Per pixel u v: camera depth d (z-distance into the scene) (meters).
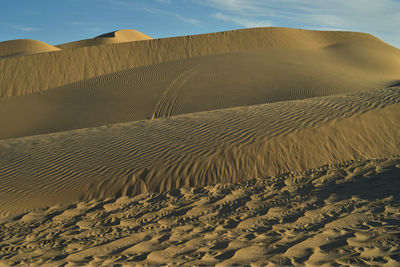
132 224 5.31
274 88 20.77
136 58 30.86
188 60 29.70
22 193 6.66
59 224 5.56
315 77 22.98
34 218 5.88
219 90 21.14
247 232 4.59
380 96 10.10
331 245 3.90
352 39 44.31
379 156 7.41
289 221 4.82
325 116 8.69
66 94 23.27
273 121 8.77
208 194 6.32
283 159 7.23
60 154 8.18
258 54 31.19
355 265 3.38
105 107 19.91
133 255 4.19
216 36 35.56
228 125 8.91
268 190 6.23
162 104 19.52
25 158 8.13
